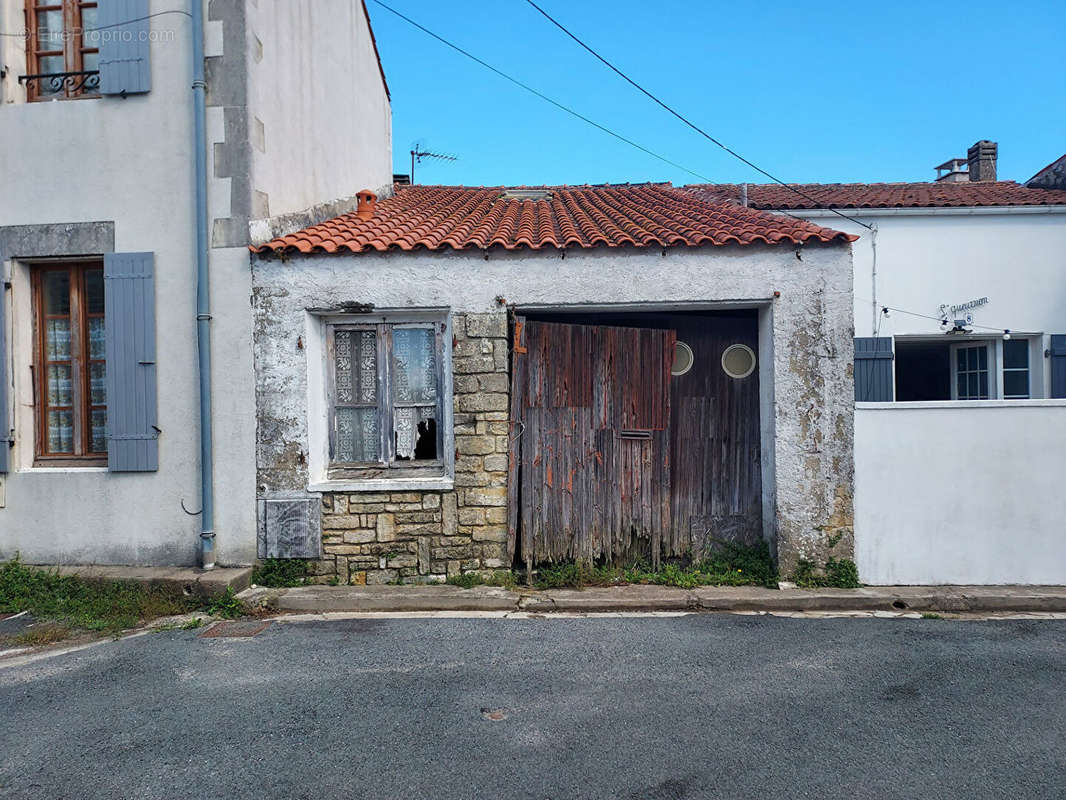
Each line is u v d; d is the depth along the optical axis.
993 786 3.48
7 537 6.81
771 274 6.67
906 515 6.67
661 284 6.69
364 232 7.28
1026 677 4.77
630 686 4.62
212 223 6.65
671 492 7.18
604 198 10.55
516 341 6.79
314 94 8.20
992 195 10.97
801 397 6.67
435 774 3.58
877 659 5.09
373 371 7.03
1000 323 10.37
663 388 7.11
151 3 6.70
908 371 12.84
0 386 6.78
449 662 5.04
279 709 4.31
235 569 6.64
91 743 3.92
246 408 6.67
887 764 3.68
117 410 6.68
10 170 6.80
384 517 6.75
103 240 6.71
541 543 6.91
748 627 5.80
